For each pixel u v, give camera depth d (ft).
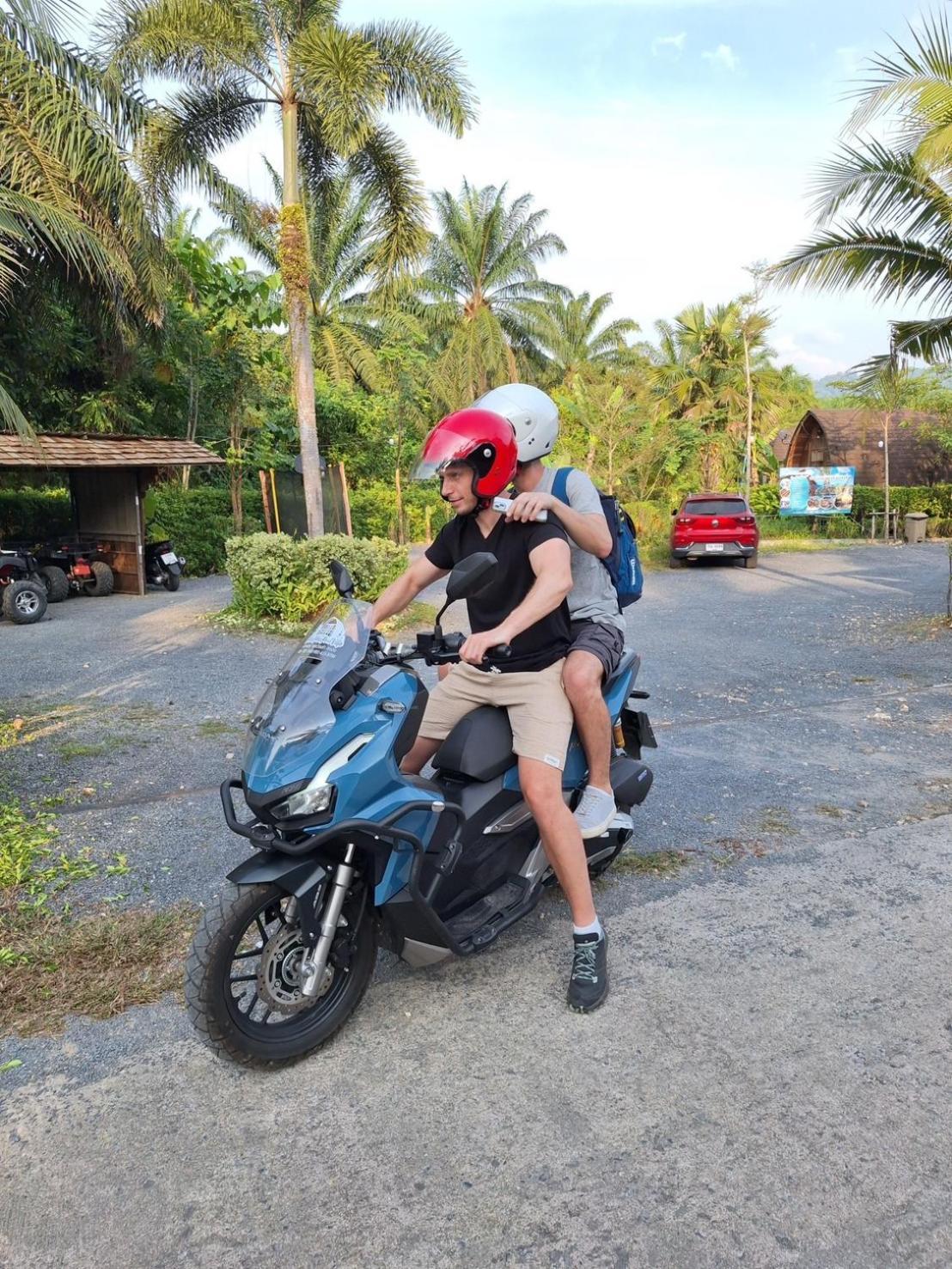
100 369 64.44
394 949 10.66
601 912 13.23
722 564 66.03
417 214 52.80
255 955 10.05
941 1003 10.98
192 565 60.80
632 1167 8.52
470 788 11.07
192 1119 9.23
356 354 100.94
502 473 10.24
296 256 47.93
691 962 11.90
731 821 16.58
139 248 41.16
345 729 9.49
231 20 45.06
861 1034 10.40
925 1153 8.64
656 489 100.42
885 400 44.70
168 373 64.69
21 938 12.68
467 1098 9.45
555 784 10.77
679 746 21.29
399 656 10.18
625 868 14.65
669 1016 10.77
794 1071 9.79
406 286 55.47
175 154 48.26
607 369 130.52
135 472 49.52
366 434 92.63
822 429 113.29
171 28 44.60
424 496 93.45
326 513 69.72
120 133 42.04
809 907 13.33
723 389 121.60
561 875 10.94
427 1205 8.15
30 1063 10.12
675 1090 9.52
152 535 58.03
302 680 9.85
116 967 11.97
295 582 37.88
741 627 38.40
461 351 120.57
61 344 56.90
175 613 42.45
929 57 35.09
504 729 11.14
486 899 11.44
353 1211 8.10
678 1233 7.81
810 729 22.61
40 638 36.45
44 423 63.36
